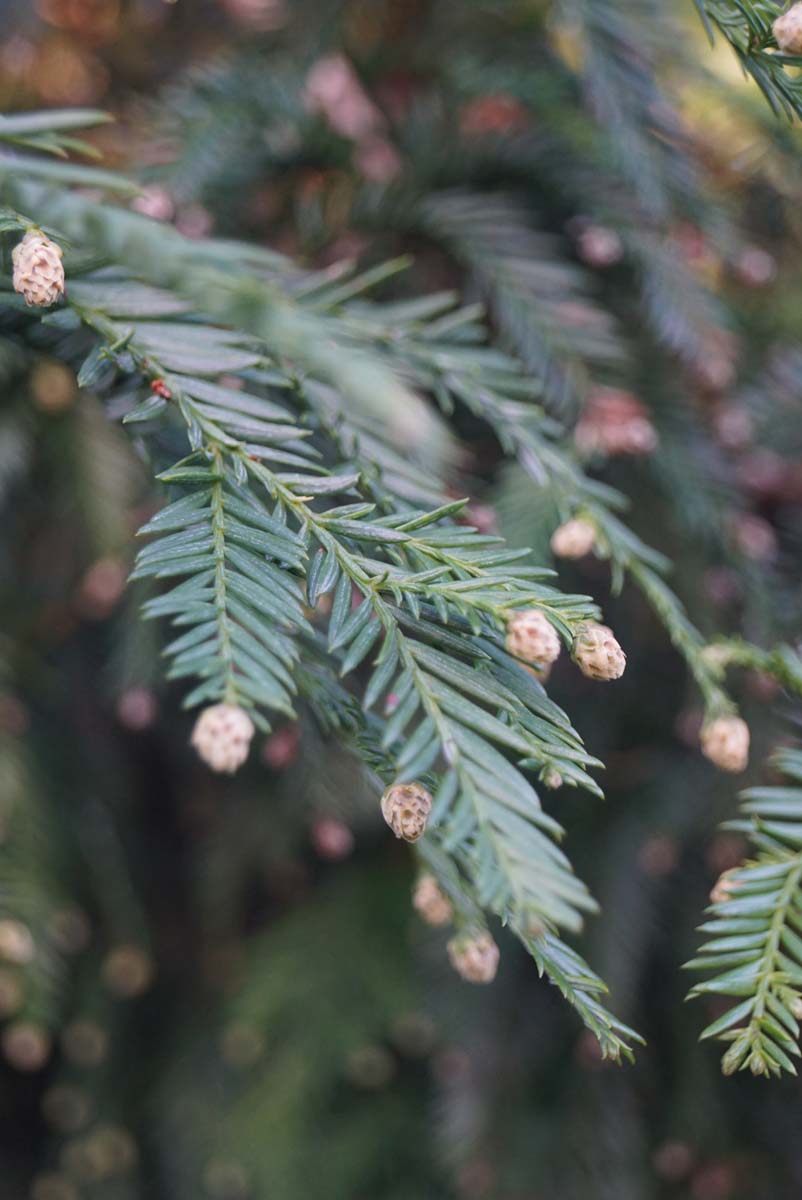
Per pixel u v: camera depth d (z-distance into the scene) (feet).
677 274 1.86
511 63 2.06
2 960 1.93
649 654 2.18
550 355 1.79
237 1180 2.24
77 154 2.28
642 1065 2.19
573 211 1.98
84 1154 2.38
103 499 1.92
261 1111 2.25
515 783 1.23
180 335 1.40
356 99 2.07
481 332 1.60
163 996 2.60
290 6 2.14
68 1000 2.32
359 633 1.27
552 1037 2.23
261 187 2.03
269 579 1.28
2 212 1.36
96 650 2.41
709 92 1.89
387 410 1.39
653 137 1.76
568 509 1.52
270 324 1.43
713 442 1.95
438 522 1.42
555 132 1.89
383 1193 2.29
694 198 1.83
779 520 2.04
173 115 1.88
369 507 1.32
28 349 1.43
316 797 1.72
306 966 2.30
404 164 1.99
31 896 2.00
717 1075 2.16
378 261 1.97
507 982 2.19
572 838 2.12
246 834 2.31
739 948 1.30
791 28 1.37
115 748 2.48
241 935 2.60
